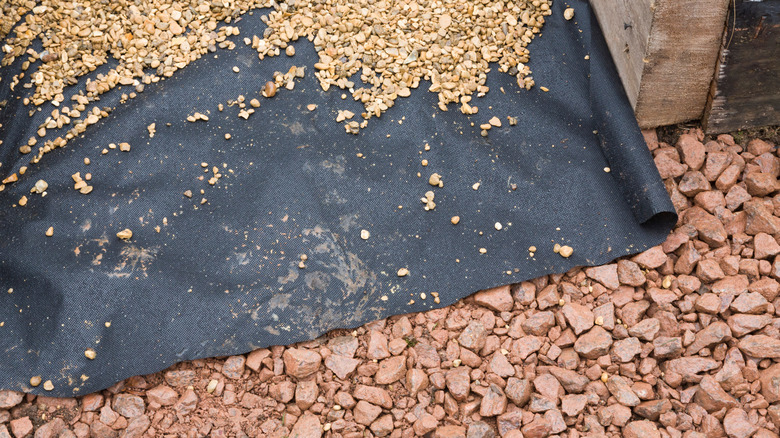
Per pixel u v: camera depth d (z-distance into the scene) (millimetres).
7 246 847
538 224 856
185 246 845
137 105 897
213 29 936
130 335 810
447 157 882
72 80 907
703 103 884
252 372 811
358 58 921
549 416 781
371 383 805
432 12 946
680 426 778
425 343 816
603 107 891
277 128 892
